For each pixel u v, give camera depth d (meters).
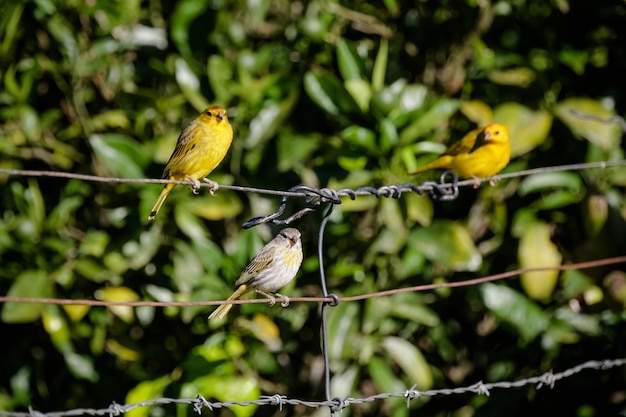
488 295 11.55
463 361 12.56
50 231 11.41
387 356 11.95
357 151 11.06
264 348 11.62
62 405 12.58
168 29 12.20
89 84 12.16
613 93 12.24
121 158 11.02
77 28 11.91
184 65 11.26
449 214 12.29
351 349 11.16
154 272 11.67
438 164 11.09
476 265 11.00
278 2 12.77
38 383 12.37
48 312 11.39
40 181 12.19
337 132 11.82
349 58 11.25
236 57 11.96
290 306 11.65
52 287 11.39
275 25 12.68
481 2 11.98
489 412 12.09
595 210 11.48
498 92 12.01
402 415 11.62
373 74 11.20
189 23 11.62
